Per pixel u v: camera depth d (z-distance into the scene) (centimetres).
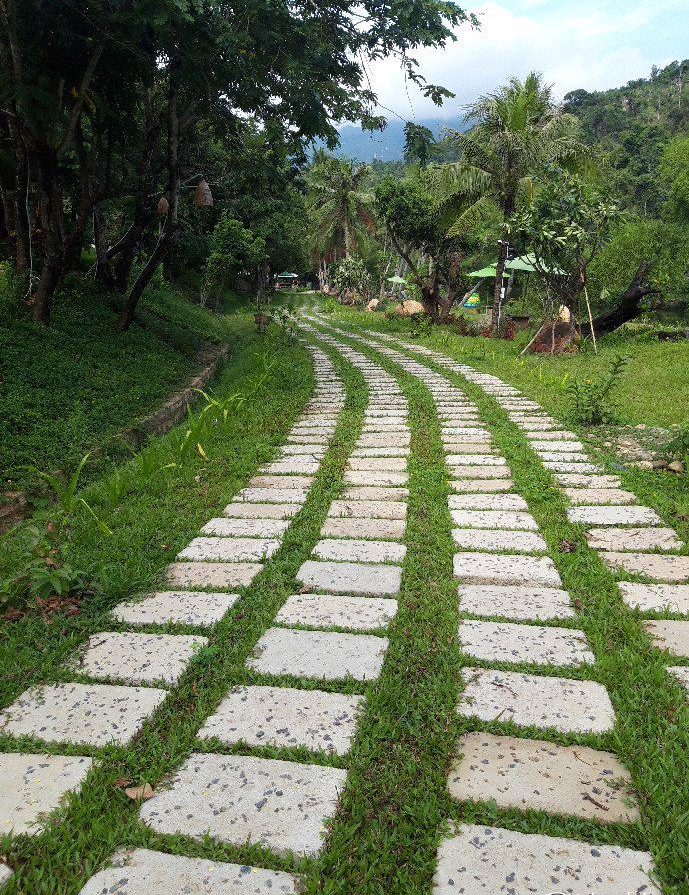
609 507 520
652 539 454
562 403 940
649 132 7144
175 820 219
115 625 354
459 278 2684
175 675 304
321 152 1112
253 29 845
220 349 1535
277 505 548
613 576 395
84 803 227
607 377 1119
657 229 2452
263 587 396
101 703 284
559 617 351
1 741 259
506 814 220
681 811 217
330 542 465
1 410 682
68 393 805
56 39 870
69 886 195
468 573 407
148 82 966
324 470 644
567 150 1862
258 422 848
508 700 281
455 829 214
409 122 970
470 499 551
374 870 201
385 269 5141
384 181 2394
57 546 422
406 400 1018
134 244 1472
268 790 232
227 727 267
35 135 913
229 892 192
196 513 530
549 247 1584
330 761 245
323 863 201
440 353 1702
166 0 707
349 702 282
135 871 201
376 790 234
